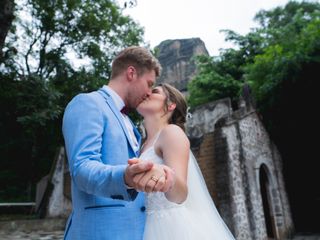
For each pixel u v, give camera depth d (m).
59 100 15.55
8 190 19.55
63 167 12.09
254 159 11.61
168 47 40.25
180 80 36.47
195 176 2.07
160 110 2.08
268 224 12.99
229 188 9.51
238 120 11.27
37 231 10.03
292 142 15.02
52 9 16.16
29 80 10.55
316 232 14.18
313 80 13.07
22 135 18.94
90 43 17.28
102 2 17.16
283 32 15.61
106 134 1.59
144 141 2.18
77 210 1.56
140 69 1.84
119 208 1.57
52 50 17.30
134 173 1.11
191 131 13.62
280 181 13.54
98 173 1.22
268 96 14.56
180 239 1.72
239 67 20.75
